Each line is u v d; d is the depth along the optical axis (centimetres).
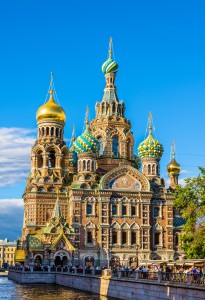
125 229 12425
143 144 13388
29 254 11888
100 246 12188
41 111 14100
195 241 6912
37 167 13700
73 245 12081
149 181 12888
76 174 13212
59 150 13762
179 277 5775
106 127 14125
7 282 11269
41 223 13075
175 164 14525
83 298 7225
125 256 12244
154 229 12706
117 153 14062
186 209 7325
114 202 12500
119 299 7044
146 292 6312
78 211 12338
